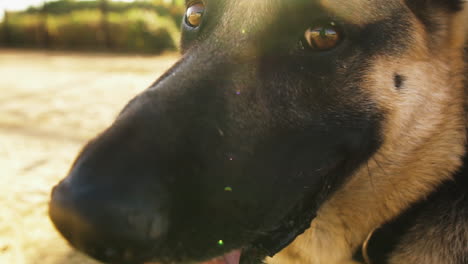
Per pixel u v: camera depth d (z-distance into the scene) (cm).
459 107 34
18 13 348
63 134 92
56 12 339
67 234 23
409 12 31
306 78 28
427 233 33
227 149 26
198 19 33
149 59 253
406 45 31
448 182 34
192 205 25
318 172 30
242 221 27
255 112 28
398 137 32
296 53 28
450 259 32
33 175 68
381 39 30
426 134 33
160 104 26
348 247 36
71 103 124
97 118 106
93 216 22
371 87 30
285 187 28
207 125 26
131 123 24
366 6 29
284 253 37
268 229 28
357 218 34
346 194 33
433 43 33
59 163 74
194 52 29
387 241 34
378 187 33
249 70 28
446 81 33
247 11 29
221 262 31
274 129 28
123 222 22
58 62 235
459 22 33
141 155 23
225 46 29
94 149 23
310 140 29
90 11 332
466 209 32
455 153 34
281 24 28
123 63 229
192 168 25
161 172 23
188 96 26
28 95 137
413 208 34
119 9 331
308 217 30
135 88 153
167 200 23
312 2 27
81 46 324
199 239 25
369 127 31
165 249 24
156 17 317
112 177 22
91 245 22
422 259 33
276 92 28
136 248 23
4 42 338
